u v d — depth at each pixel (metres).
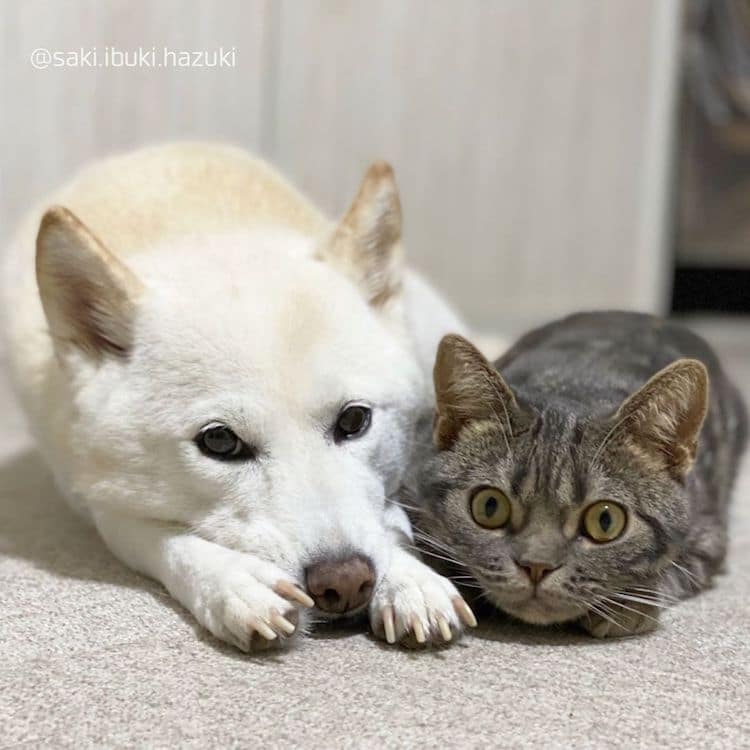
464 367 0.49
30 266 0.62
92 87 1.05
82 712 0.41
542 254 1.30
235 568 0.46
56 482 0.64
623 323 0.66
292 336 0.50
